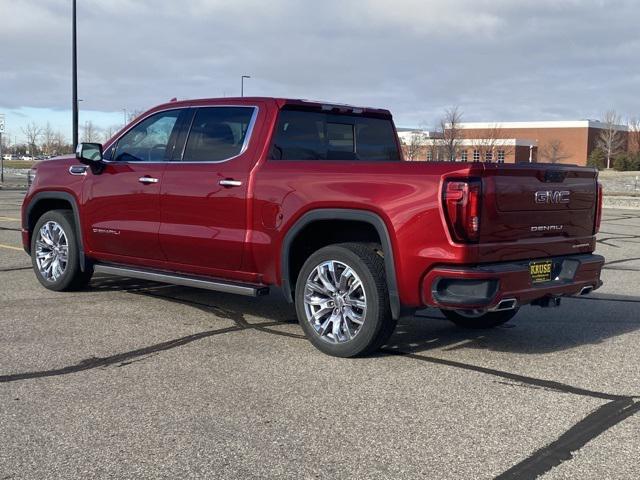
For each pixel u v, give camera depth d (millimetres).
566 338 5945
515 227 4887
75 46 22328
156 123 6578
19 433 3762
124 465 3408
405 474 3348
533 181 4992
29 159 83250
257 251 5629
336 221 5320
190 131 6270
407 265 4801
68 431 3797
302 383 4617
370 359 5195
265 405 4207
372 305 5000
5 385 4496
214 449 3596
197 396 4344
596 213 5699
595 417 4086
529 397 4414
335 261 5191
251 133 5844
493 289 4684
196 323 6203
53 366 4898
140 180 6410
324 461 3477
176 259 6285
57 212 7348
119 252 6770
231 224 5773
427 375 4832
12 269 8742
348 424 3941
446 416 4078
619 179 52938
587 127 76500
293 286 5641
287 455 3537
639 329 6289
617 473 3363
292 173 5422
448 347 5605
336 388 4531
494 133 58344
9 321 6129
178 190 6105
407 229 4781
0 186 28250
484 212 4641
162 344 5496
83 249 7086
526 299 4941
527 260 5039
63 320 6203
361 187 5031
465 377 4801
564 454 3576
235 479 3285
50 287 7477
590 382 4730
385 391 4484
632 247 12383
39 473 3318
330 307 5273
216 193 5840
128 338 5652
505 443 3707
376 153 6695
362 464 3447
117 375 4727
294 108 5949
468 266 4645
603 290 8227
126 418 3980
